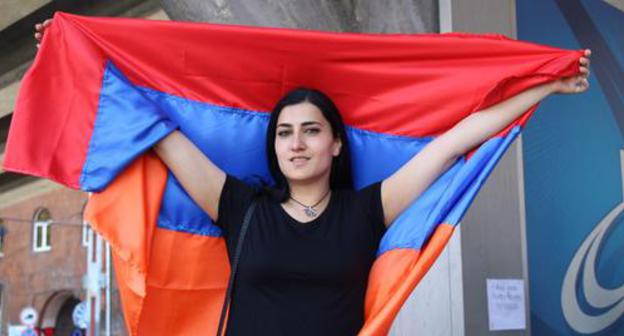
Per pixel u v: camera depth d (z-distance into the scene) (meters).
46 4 6.27
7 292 21.31
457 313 3.29
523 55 2.18
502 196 3.65
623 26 5.16
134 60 2.21
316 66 2.31
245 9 3.33
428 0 3.59
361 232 2.03
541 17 4.36
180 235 2.20
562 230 4.15
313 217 2.05
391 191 2.09
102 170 2.05
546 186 4.07
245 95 2.33
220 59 2.28
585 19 4.74
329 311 1.91
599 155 4.59
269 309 1.91
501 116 2.13
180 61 2.26
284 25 3.37
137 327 2.02
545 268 3.96
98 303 14.66
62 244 20.70
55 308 20.97
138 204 2.06
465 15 3.66
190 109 2.28
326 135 2.11
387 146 2.36
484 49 2.22
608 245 4.53
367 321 1.90
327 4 3.46
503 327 3.49
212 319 2.22
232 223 2.07
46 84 2.09
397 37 2.26
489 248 3.50
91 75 2.13
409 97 2.32
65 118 2.09
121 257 2.01
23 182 13.48
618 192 4.71
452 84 2.27
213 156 2.31
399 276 1.97
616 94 4.89
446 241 1.97
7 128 9.81
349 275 1.95
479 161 2.05
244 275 1.96
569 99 4.44
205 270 2.22
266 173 2.34
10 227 21.64
